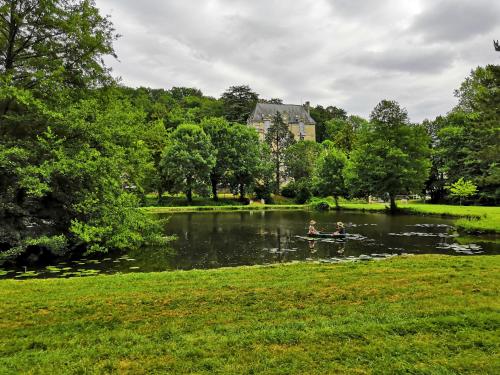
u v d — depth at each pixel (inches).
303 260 636.1
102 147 773.3
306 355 224.7
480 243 797.9
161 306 313.9
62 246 665.6
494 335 247.0
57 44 772.6
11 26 728.3
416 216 1491.1
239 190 2876.5
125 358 227.3
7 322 284.0
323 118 4909.0
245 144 2630.4
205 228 1134.4
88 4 800.9
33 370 212.8
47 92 749.9
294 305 311.9
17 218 660.7
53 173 676.1
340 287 358.6
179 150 2321.6
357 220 1359.5
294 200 2674.7
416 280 381.4
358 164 1781.5
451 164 2133.4
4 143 679.7
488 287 350.9
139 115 908.6
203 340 247.8
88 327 274.5
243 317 287.9
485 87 1177.4
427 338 244.7
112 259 653.3
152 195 2571.4
